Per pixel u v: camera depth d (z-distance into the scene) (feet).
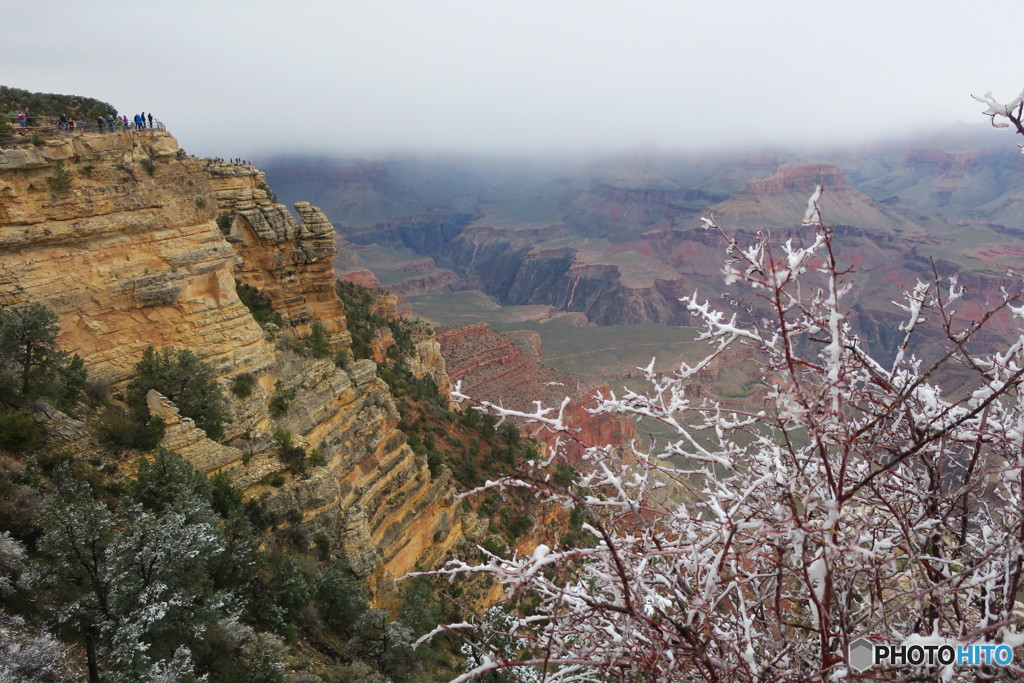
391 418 136.26
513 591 22.22
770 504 24.29
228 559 72.49
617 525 26.96
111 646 50.60
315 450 106.83
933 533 24.59
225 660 61.52
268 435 103.76
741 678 22.66
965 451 29.66
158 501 73.92
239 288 143.84
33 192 90.07
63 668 49.06
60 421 79.51
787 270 19.71
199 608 58.29
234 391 106.11
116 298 97.71
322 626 82.33
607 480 24.41
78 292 94.22
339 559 97.50
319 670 72.13
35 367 82.38
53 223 91.56
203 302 106.42
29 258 90.12
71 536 51.70
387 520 120.57
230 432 99.96
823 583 21.31
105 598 51.90
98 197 95.40
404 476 129.59
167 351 100.01
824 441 21.21
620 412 25.88
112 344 97.81
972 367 25.00
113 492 75.05
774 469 25.99
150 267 100.89
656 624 21.53
